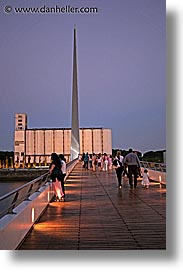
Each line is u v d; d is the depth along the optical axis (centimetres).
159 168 1623
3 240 493
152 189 1346
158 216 825
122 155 1457
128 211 895
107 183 1630
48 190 1027
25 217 641
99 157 2816
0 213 557
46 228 716
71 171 2486
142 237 640
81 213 879
